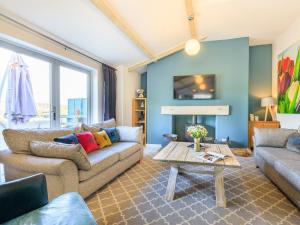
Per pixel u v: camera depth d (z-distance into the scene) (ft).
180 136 17.70
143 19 10.78
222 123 15.52
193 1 10.12
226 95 15.53
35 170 6.03
